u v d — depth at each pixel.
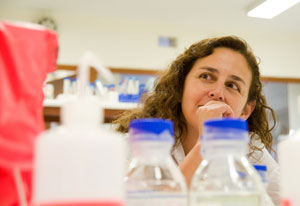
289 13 3.82
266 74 4.42
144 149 0.38
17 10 3.94
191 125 1.10
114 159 0.32
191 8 3.77
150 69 4.17
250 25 4.18
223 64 1.08
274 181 0.91
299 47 4.53
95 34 4.11
